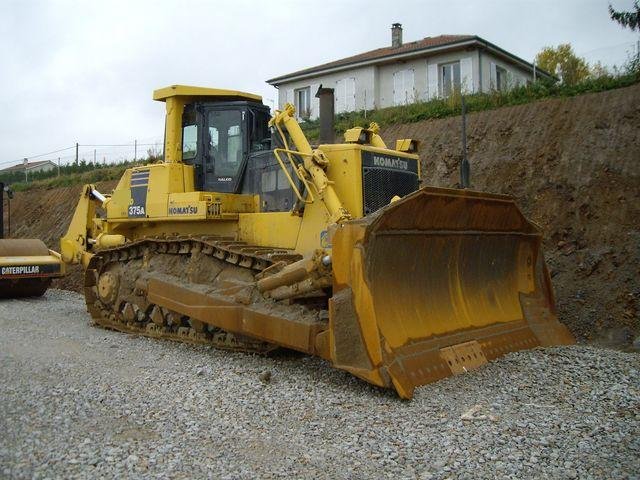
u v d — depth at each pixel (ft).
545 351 21.38
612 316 27.61
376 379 16.60
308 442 13.98
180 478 11.87
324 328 18.90
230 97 27.91
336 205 21.24
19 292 42.19
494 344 20.54
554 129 38.01
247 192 26.12
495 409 15.98
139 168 28.76
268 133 27.55
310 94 87.92
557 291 29.89
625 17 33.65
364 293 17.10
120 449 13.19
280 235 23.88
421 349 18.04
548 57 86.74
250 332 21.24
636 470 12.27
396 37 87.61
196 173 27.66
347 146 22.38
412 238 18.78
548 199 34.17
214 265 24.98
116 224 30.37
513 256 23.31
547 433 14.30
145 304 27.27
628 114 36.22
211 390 17.80
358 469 12.53
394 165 23.84
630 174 32.78
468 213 20.03
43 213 72.38
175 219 26.35
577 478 11.98
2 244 42.04
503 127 40.63
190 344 25.32
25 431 14.20
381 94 81.46
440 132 43.86
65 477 11.75
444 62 76.07
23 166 144.87
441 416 15.42
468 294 21.26
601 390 17.51
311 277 19.08
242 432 14.52
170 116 27.94
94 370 20.44
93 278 31.14
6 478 11.65
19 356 22.53
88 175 76.18
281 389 17.97
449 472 12.32
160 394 17.43
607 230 31.17
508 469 12.40
